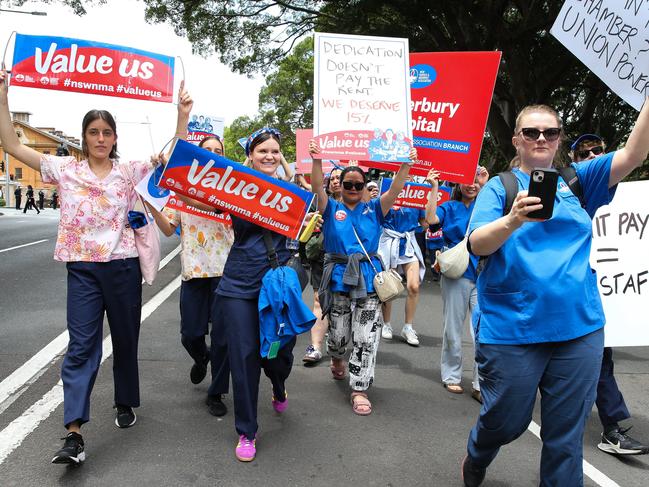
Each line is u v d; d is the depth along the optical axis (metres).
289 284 2.94
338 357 4.26
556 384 2.23
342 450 3.11
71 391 2.80
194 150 3.01
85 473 2.73
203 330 3.79
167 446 3.06
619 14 2.62
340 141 3.71
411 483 2.78
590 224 2.29
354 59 3.76
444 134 4.28
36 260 10.41
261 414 3.61
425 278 10.26
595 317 2.22
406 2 13.41
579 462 2.24
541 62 15.12
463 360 5.03
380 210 3.85
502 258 2.25
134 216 3.06
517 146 2.44
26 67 2.94
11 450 2.93
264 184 3.06
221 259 3.71
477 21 14.01
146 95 3.07
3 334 5.12
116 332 3.09
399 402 3.91
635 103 2.64
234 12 16.86
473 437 2.52
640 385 4.38
